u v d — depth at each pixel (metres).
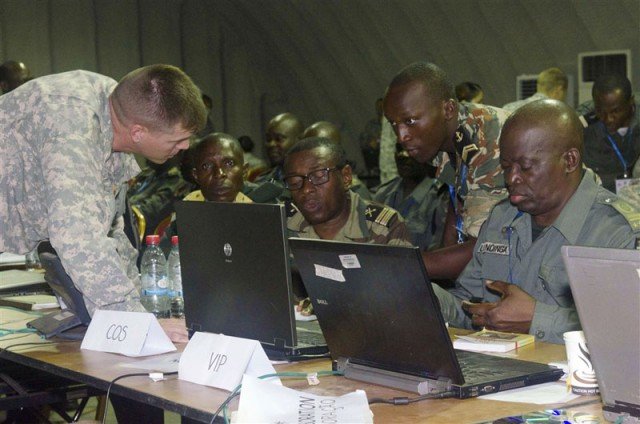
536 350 2.52
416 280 2.04
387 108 3.45
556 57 8.74
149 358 2.63
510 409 2.01
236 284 2.59
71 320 2.94
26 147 2.90
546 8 8.59
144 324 2.67
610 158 6.11
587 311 1.79
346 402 1.94
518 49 8.98
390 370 2.25
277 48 11.41
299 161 3.61
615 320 1.75
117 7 10.94
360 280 2.18
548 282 2.82
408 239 3.72
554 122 2.75
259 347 2.26
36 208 2.97
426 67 3.43
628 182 4.46
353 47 10.43
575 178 2.80
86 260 2.74
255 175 6.62
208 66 11.57
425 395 2.10
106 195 3.08
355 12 10.07
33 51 10.38
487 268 3.01
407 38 9.82
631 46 8.24
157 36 11.26
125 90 2.87
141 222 4.71
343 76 10.80
